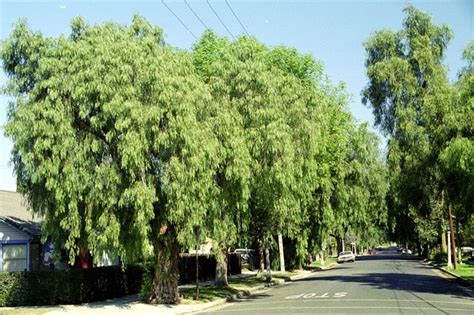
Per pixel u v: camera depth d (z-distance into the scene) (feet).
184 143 67.00
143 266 91.20
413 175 106.93
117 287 84.28
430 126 94.17
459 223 171.83
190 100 68.90
